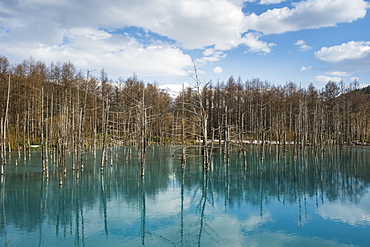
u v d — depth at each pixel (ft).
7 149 131.34
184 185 69.67
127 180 75.05
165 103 196.65
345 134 177.06
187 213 47.09
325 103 198.39
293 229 39.01
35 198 55.57
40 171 83.30
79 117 82.74
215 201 54.70
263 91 213.46
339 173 85.40
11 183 67.51
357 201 53.26
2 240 35.24
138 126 115.55
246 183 71.92
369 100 203.41
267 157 129.29
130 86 188.65
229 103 206.28
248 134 188.24
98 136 148.56
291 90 221.25
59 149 79.46
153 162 111.24
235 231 38.58
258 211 47.91
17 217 44.50
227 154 110.93
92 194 59.77
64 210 48.52
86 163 103.65
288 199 55.67
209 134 187.52
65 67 160.35
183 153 92.48
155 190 64.23
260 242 34.58
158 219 43.91
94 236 36.83
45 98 135.23
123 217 44.86
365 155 129.90
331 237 36.09
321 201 53.78
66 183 69.15
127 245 33.50
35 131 130.72
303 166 100.89
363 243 34.06
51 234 37.35
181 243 34.27
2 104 137.59
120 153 139.54
